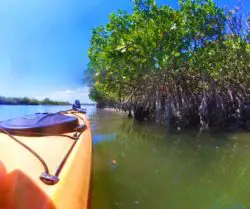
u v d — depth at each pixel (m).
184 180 5.12
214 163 6.42
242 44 12.66
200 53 13.02
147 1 11.66
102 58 12.88
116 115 25.28
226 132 11.61
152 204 4.02
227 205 4.01
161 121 15.09
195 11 12.30
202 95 13.95
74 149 3.92
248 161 6.60
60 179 2.70
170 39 11.41
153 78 15.00
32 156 3.21
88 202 2.45
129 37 10.82
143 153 7.54
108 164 6.23
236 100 14.28
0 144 3.36
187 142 9.32
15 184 2.21
